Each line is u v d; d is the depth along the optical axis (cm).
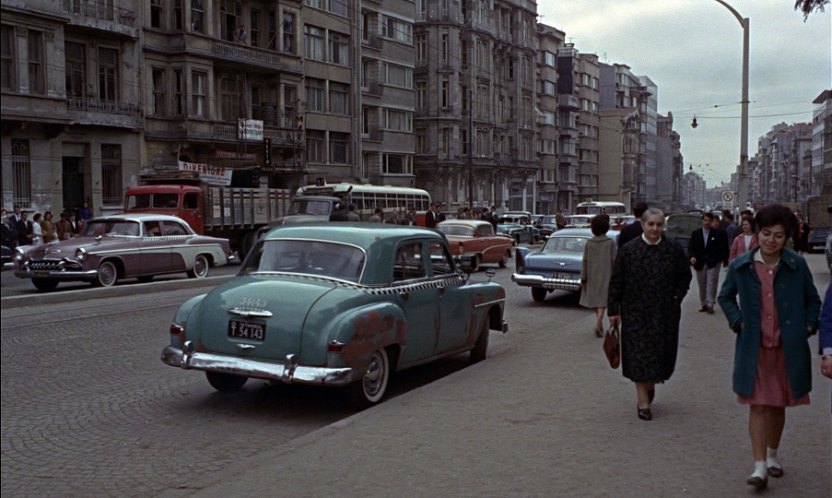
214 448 681
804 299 524
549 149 8788
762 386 520
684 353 1046
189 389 896
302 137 4631
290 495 507
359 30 5291
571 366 954
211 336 782
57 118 3145
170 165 3809
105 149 3528
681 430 658
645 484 523
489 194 7400
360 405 788
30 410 800
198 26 3931
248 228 2878
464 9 6875
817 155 12938
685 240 3234
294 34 4669
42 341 1178
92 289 1731
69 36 3328
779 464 555
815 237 4159
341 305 766
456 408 738
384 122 5722
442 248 975
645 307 698
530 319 1562
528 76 8075
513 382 857
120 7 3541
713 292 1520
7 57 3002
